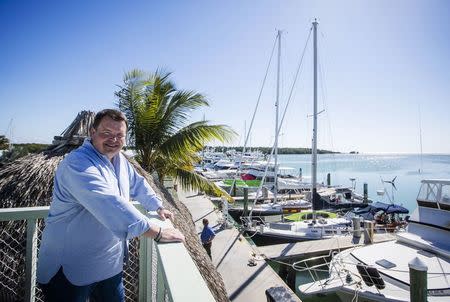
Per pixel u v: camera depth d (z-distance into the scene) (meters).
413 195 33.00
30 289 1.95
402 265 8.24
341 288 7.77
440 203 9.52
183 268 1.07
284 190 26.78
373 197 31.91
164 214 1.86
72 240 1.49
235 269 9.66
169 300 0.96
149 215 1.89
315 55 16.70
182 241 1.34
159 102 8.85
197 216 16.36
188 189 9.93
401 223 16.62
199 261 3.90
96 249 1.54
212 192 10.89
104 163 1.59
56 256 1.51
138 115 8.50
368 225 12.66
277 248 12.20
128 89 8.52
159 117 8.80
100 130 1.59
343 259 9.15
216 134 8.51
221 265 9.98
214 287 3.79
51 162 3.59
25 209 1.92
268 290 2.08
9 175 3.42
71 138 4.21
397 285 7.48
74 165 1.38
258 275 9.23
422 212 10.05
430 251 8.88
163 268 1.07
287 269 11.31
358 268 7.77
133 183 2.00
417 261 6.38
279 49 22.02
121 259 1.75
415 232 9.97
